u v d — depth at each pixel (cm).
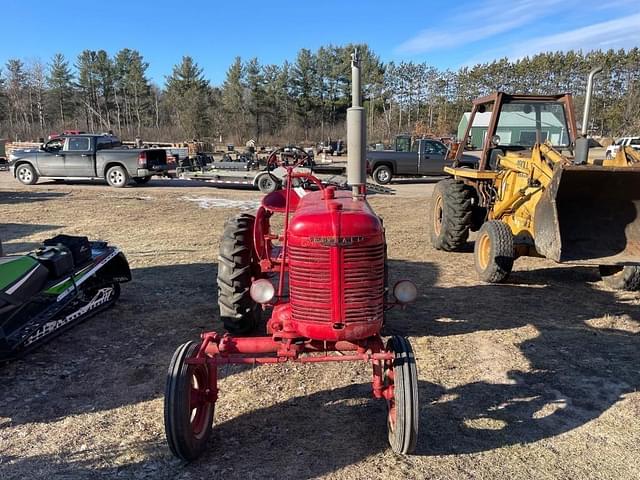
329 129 6284
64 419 347
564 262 496
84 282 511
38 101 6769
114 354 443
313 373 410
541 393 382
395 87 6850
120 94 7062
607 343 468
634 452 313
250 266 448
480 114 833
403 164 1950
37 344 435
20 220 1062
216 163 1705
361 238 295
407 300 319
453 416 351
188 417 287
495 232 608
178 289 612
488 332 490
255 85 6294
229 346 308
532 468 297
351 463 301
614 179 512
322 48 6444
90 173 1686
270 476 290
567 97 704
